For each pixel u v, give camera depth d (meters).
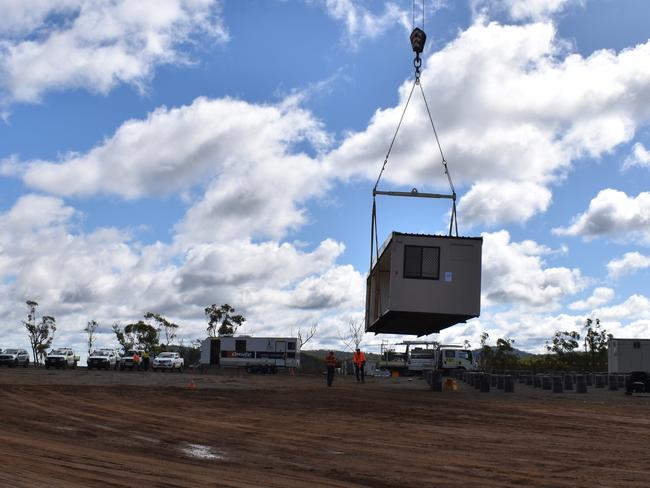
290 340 65.69
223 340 66.25
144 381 37.19
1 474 8.78
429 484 9.38
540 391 35.47
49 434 13.80
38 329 89.25
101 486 8.34
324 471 10.27
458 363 58.91
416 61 25.33
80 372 49.97
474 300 22.31
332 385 37.38
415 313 22.22
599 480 9.71
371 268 25.72
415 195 23.69
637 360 49.19
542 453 12.19
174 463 10.55
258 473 9.92
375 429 15.66
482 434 14.94
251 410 19.97
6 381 33.09
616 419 18.47
